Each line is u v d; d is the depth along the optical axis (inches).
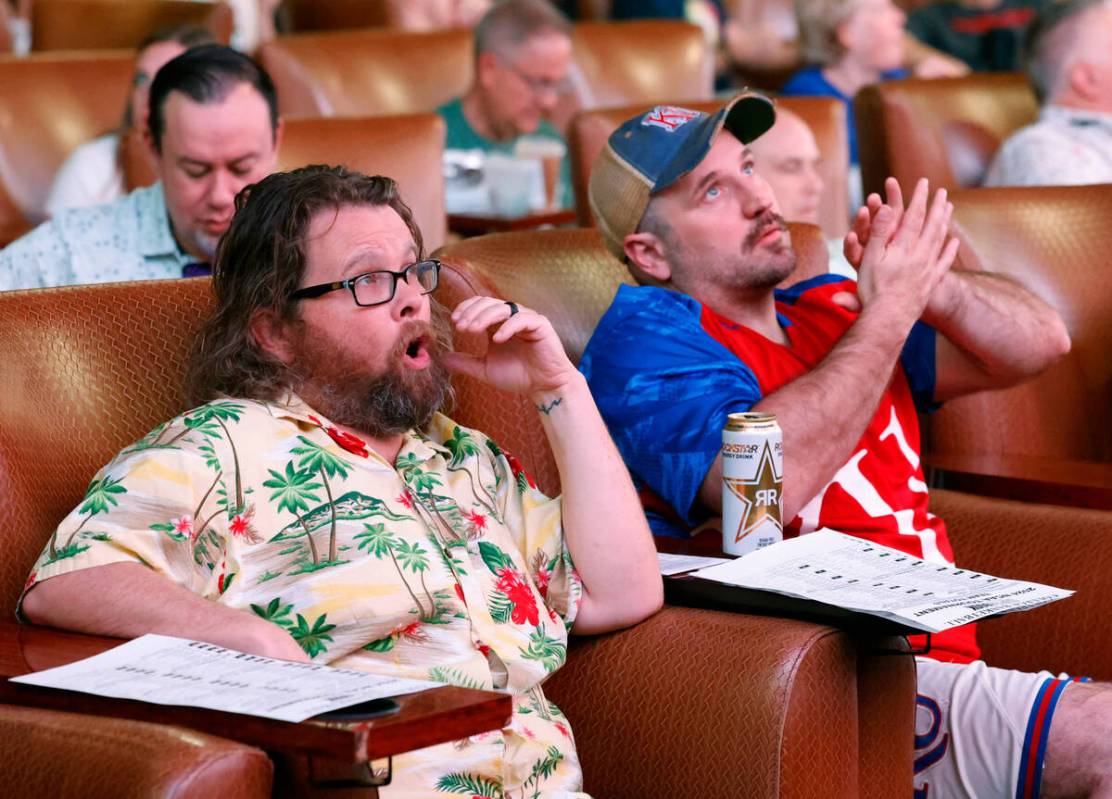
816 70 508.1
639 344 206.2
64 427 167.2
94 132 388.2
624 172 219.0
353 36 449.7
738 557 186.4
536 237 231.1
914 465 218.1
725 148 214.8
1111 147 366.0
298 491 156.6
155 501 150.5
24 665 137.0
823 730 162.2
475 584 164.7
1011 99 386.6
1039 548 214.5
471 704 125.6
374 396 165.0
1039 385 253.6
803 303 227.0
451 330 190.4
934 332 227.3
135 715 129.2
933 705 190.7
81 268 257.3
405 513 161.8
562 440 174.7
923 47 597.9
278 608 152.3
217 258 170.2
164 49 355.9
